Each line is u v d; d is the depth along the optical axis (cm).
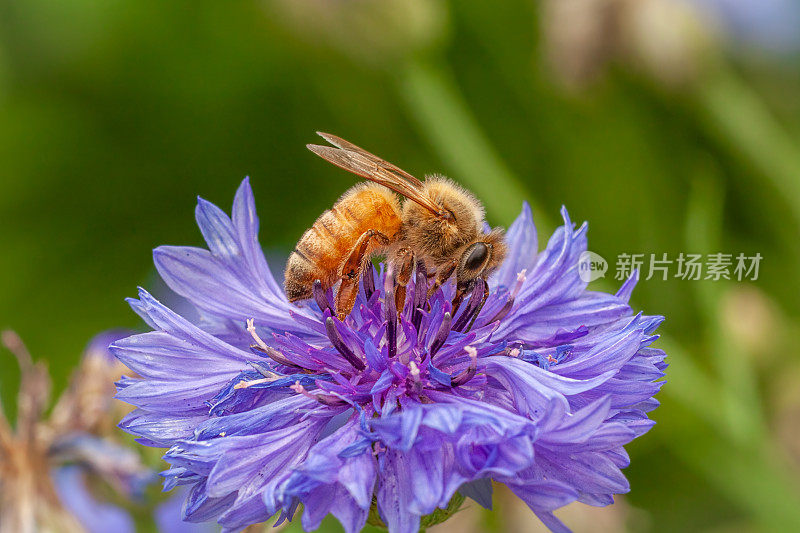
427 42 23
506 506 21
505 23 25
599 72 23
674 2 23
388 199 18
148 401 18
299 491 17
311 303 19
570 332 18
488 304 18
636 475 23
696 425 22
